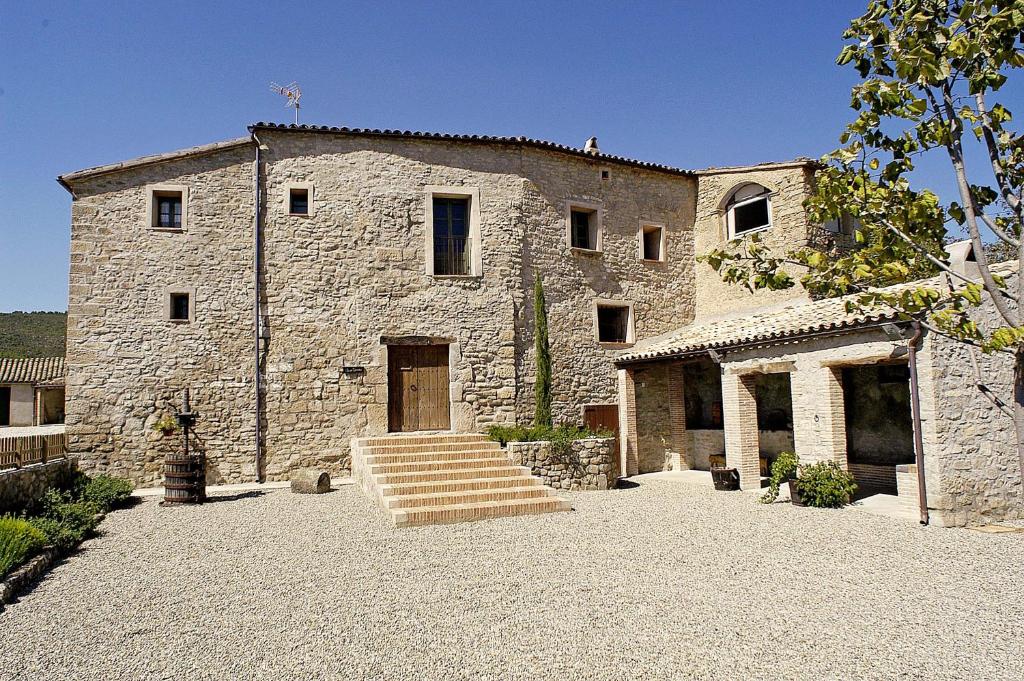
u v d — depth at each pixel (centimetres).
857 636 511
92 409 1294
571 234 1611
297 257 1397
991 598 598
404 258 1441
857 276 680
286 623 550
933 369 921
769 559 738
